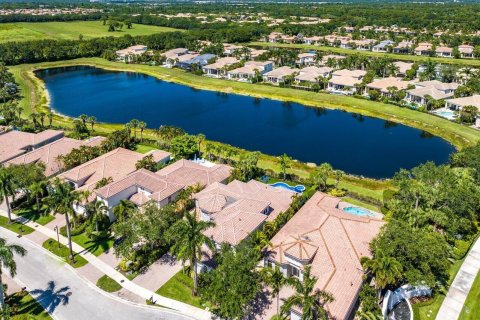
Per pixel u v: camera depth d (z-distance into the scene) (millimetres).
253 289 49906
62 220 75625
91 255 65875
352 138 122312
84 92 173625
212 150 106312
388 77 174625
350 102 151000
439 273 56625
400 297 55250
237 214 66562
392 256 53781
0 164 93688
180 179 82125
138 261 63000
